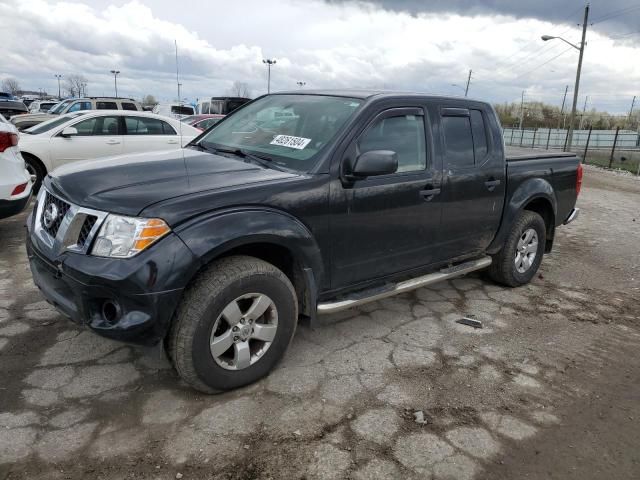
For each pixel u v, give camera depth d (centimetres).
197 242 267
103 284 260
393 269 384
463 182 414
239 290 288
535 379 343
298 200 310
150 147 959
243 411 288
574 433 287
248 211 289
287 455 255
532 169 493
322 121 359
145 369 326
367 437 272
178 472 241
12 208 531
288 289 312
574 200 563
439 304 464
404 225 375
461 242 433
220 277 281
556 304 484
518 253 506
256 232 286
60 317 389
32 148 839
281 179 311
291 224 305
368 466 251
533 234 512
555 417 301
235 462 249
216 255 276
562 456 268
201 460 249
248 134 391
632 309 482
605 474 257
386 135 364
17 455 245
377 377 332
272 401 300
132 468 242
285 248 312
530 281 543
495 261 501
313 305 332
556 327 430
